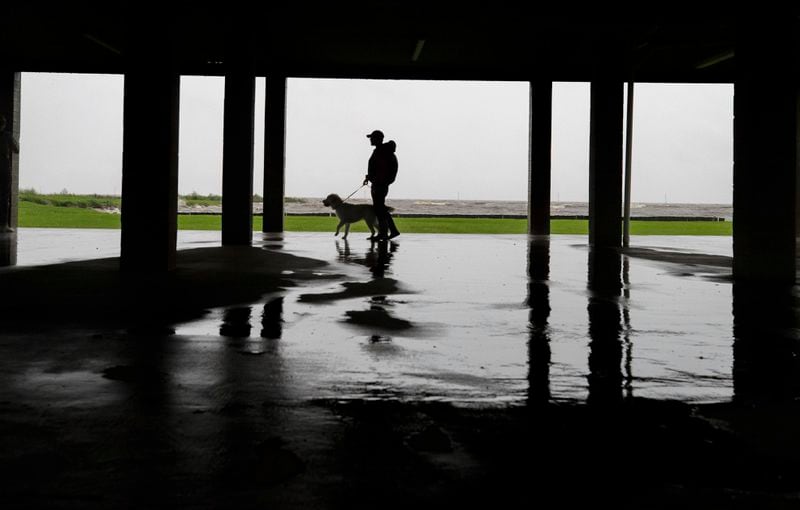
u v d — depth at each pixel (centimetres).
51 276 617
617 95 1214
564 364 295
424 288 557
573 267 767
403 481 167
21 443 190
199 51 1360
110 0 959
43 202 2883
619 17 784
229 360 296
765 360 305
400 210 3136
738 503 158
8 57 1489
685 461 184
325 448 190
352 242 1212
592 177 1236
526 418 220
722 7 686
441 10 809
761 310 456
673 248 1149
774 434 206
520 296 516
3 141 1453
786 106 641
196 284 568
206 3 821
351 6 808
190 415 218
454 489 163
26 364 285
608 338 354
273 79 1508
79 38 1270
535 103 1527
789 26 636
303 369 281
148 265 667
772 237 644
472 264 789
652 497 161
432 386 257
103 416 216
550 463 181
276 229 1553
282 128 1530
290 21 1028
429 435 202
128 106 656
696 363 299
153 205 662
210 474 170
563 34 1091
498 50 1284
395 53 1345
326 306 454
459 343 337
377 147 1268
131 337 345
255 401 235
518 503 156
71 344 326
